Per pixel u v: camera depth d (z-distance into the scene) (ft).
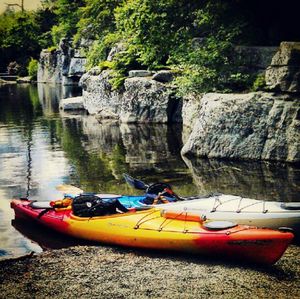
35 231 31.01
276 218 27.07
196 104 63.36
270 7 59.93
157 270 24.32
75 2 156.46
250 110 47.88
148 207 29.01
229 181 40.70
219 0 61.00
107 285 22.66
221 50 56.03
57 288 22.47
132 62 79.51
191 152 51.01
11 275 23.99
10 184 41.42
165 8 62.59
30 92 135.33
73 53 152.25
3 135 65.92
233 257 25.17
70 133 67.00
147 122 73.46
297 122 45.55
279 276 23.41
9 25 235.40
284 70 46.55
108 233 28.02
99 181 41.81
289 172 42.83
